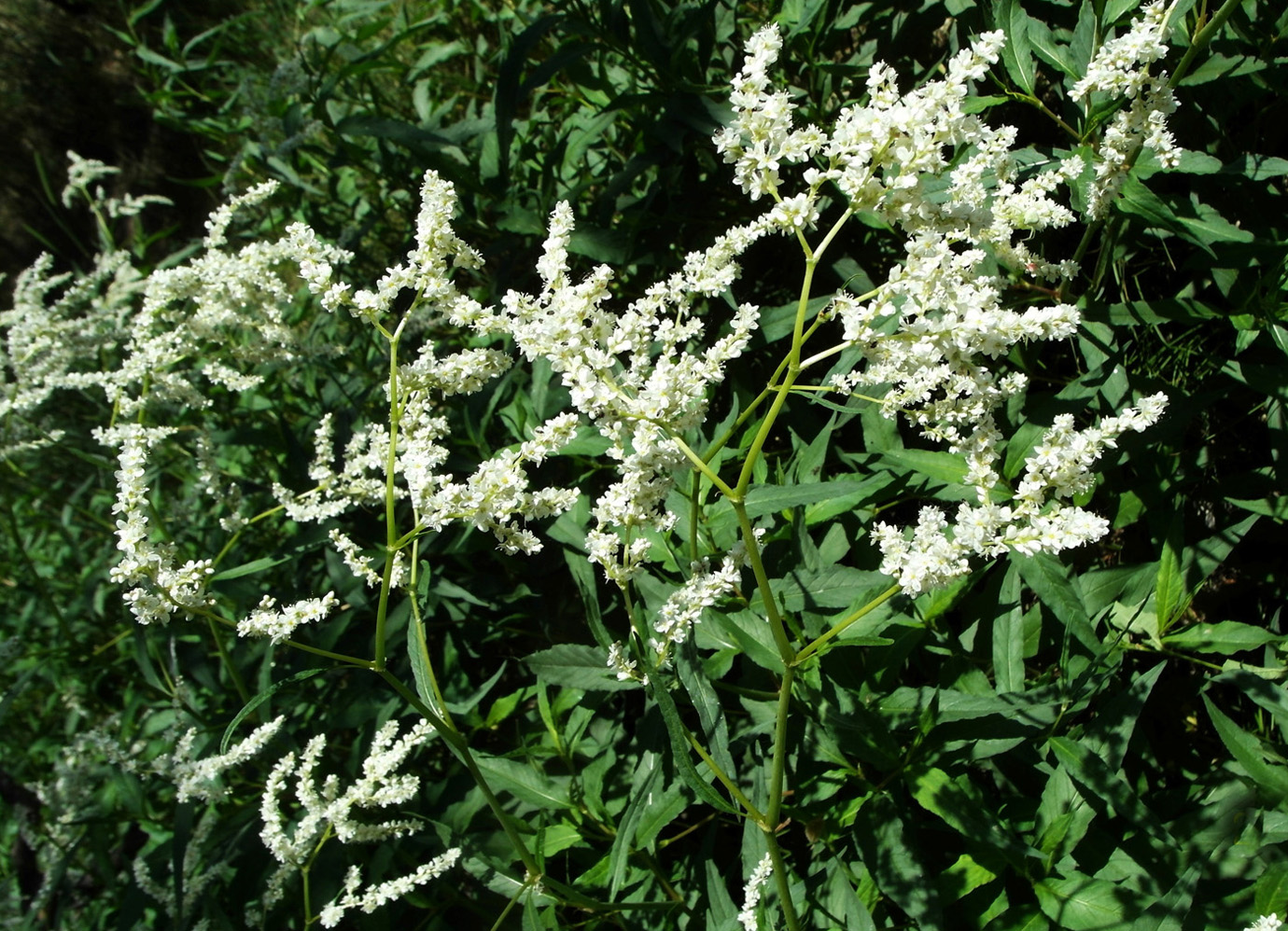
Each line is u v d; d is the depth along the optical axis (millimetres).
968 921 460
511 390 684
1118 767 439
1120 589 517
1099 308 549
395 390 431
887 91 368
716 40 670
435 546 641
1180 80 528
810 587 496
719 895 471
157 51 1383
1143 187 482
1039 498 374
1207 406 539
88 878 666
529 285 714
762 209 692
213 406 837
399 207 864
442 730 438
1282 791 434
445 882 568
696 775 384
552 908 487
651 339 441
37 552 866
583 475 610
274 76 755
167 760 592
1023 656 506
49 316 730
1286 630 575
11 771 773
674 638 435
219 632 639
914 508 638
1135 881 444
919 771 449
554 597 677
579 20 657
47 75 1465
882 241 671
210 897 557
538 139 817
